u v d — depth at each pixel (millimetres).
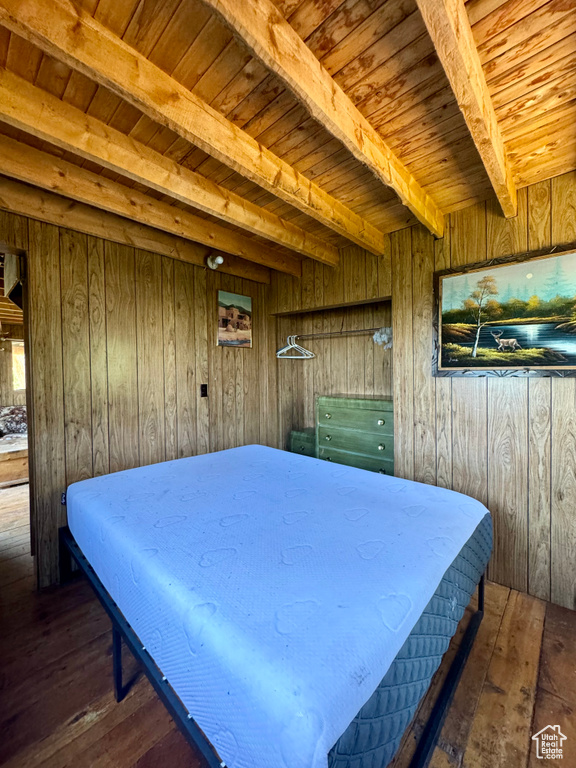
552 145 1704
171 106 1289
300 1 1019
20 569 2439
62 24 999
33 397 2199
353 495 1751
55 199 2170
